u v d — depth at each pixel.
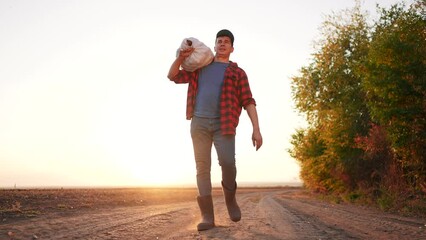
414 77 11.71
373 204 13.69
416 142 11.75
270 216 6.80
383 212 10.18
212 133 3.99
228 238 3.56
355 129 18.39
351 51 21.72
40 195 10.88
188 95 4.09
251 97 4.00
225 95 3.95
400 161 12.70
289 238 3.75
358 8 22.03
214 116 3.93
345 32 21.78
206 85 4.00
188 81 4.09
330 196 20.42
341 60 21.41
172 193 22.23
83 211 7.35
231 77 3.98
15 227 4.38
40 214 6.31
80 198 11.15
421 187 12.02
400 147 12.11
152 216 6.50
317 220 6.21
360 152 17.91
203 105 3.96
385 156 14.95
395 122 11.93
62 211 7.12
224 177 4.04
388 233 4.65
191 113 4.06
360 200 15.74
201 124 3.96
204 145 4.05
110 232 4.13
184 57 3.98
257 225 4.91
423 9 12.44
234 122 3.94
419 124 11.51
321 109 21.66
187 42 3.96
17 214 6.12
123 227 4.65
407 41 12.14
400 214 9.62
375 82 12.10
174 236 3.80
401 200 11.66
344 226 5.34
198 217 6.49
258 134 3.94
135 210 8.19
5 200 8.45
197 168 4.18
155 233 4.11
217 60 4.14
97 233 4.03
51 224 4.79
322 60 22.19
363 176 18.02
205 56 3.97
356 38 21.42
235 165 3.99
